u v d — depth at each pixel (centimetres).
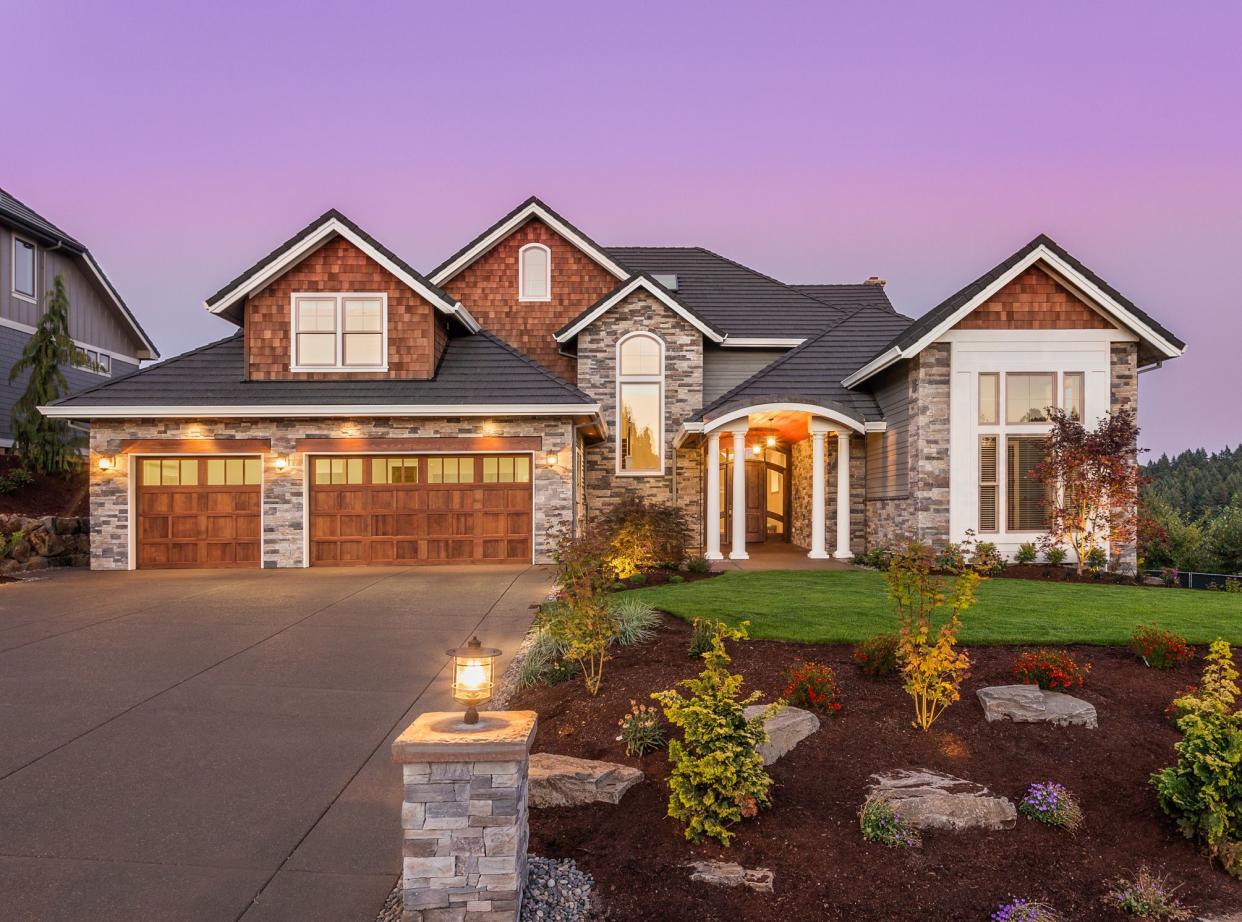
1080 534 1384
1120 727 550
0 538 1352
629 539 1291
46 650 799
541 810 458
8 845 405
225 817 440
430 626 918
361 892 370
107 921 342
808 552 1756
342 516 1486
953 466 1419
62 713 608
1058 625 822
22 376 2083
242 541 1470
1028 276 1428
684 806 423
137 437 1459
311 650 805
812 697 560
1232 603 992
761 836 424
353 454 1475
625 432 1802
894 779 469
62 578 1323
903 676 602
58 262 2262
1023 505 1424
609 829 433
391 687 682
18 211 2083
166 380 1513
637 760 508
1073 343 1422
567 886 378
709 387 1897
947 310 1377
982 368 1423
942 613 891
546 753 525
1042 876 402
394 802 462
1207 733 441
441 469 1497
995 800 445
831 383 1725
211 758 523
